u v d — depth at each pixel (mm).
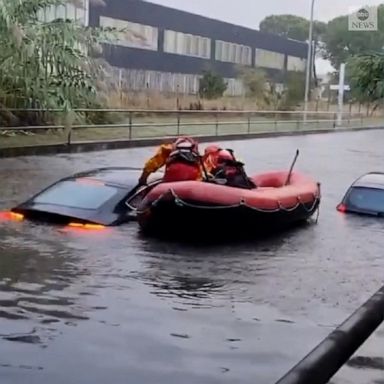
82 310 6410
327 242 9828
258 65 55438
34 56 19688
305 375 5113
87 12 32812
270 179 11820
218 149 10750
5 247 8539
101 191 10281
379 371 5305
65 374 5020
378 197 12109
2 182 14062
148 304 6680
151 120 30141
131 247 8805
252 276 7855
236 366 5258
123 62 41062
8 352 5359
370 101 15688
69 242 8875
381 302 7047
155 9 43562
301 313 6598
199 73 48156
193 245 9125
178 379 5000
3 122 21578
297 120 38531
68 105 20562
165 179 10156
